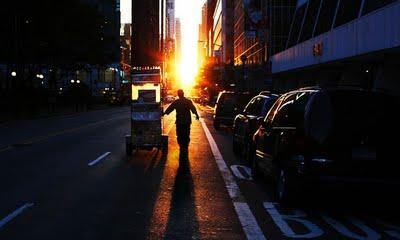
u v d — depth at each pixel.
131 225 7.49
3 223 7.54
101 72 124.88
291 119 9.17
